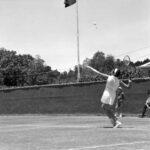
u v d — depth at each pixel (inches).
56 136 470.0
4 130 586.2
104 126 606.9
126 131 509.0
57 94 1176.2
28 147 387.9
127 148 369.4
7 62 2573.8
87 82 1103.6
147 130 522.6
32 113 1238.9
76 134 483.8
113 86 554.3
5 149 379.9
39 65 2625.5
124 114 1005.8
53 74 2390.5
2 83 2514.8
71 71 1813.5
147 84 973.2
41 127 628.7
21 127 647.1
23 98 1267.2
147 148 369.4
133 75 1096.8
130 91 1001.5
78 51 1552.7
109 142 409.1
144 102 976.3
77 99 1126.4
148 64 1190.9
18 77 2541.8
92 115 1084.5
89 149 366.6
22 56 2701.8
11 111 1298.0
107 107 559.2
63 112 1160.2
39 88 1222.9
